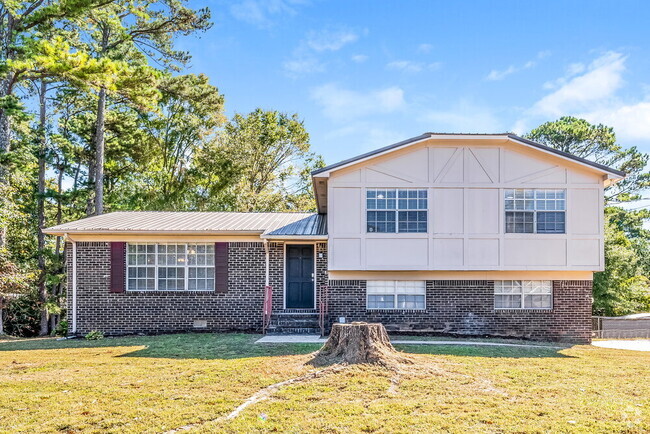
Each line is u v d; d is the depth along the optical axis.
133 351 10.97
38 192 24.81
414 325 14.04
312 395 6.81
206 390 7.19
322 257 14.69
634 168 36.69
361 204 13.79
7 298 18.83
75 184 28.52
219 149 31.42
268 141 33.53
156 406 6.48
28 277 18.23
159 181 32.09
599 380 7.95
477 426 5.65
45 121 27.16
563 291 14.13
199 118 31.39
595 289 24.42
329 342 9.05
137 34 24.67
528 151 13.87
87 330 14.23
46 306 23.08
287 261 14.87
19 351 11.77
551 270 13.68
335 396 6.78
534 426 5.64
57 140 24.98
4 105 17.36
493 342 12.76
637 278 26.58
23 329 24.50
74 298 14.27
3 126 19.05
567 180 13.82
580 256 13.67
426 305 14.06
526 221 13.77
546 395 6.96
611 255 24.50
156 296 14.35
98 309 14.29
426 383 7.44
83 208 28.20
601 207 13.76
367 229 13.75
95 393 7.15
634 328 17.64
